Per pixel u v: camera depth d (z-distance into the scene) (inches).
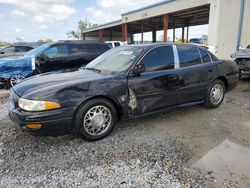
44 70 308.5
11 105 132.5
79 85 128.9
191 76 172.9
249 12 458.9
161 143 133.8
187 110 193.3
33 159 118.2
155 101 155.9
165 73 158.2
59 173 106.0
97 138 137.0
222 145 131.2
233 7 478.6
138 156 119.7
